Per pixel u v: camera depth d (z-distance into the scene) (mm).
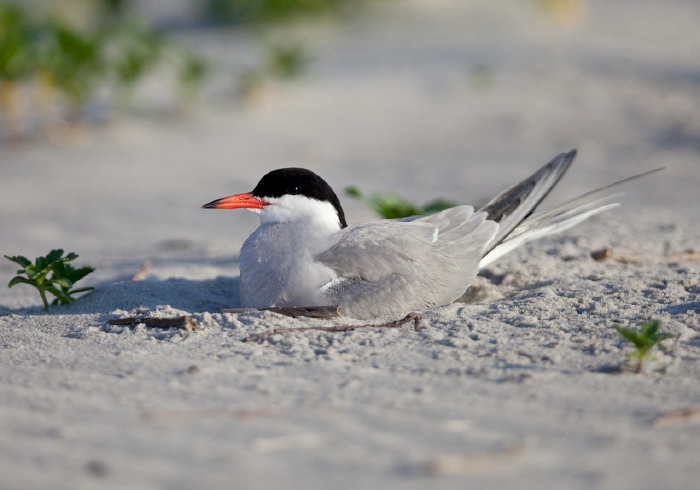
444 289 9086
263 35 38031
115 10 40812
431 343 7746
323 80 28625
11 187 17734
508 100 25266
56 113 23672
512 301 9125
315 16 42656
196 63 24531
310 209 9219
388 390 6391
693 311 8383
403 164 19453
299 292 8852
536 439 5414
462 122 23344
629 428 5613
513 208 9984
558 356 7219
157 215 15664
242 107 25125
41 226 14953
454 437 5445
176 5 48375
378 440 5387
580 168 18719
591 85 26500
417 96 26234
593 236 12281
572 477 4852
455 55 32438
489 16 43594
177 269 11609
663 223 13273
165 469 4953
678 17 43438
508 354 7340
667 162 19031
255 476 4867
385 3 45438
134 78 23734
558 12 42062
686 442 5367
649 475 4879
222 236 14234
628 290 9227
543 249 11578
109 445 5285
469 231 9555
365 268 8852
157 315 8648
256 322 8359
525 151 20484
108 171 19094
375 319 8719
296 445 5301
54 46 21672
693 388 6438
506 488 4715
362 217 14656
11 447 5230
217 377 6734
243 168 19172
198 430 5531
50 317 8984
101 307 9508
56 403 6066
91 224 15070
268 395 6277
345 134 22438
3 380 6656
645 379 6652
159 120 23844
